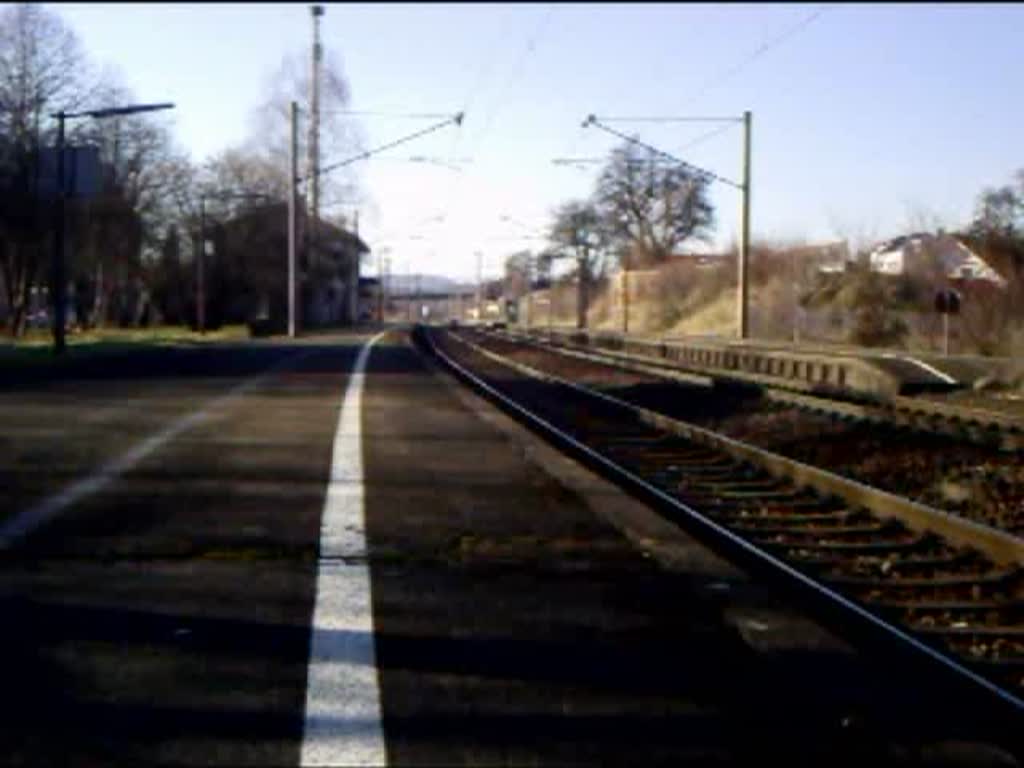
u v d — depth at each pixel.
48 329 81.81
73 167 46.88
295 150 68.88
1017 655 7.90
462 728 5.77
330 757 5.37
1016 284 41.97
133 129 83.06
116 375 33.53
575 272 118.88
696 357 47.97
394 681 6.47
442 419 21.72
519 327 106.19
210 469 14.66
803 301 58.28
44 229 64.12
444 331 94.69
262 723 5.78
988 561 10.64
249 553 9.76
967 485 15.43
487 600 8.37
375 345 59.00
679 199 114.94
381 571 9.23
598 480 14.46
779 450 20.27
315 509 11.95
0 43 63.50
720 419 25.75
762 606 8.42
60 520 11.04
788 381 33.81
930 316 47.66
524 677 6.60
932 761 5.58
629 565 9.71
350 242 120.75
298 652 6.98
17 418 20.84
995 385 28.91
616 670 6.77
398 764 5.31
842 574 10.35
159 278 89.56
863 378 31.56
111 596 8.25
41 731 5.63
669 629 7.71
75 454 15.91
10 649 6.95
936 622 8.77
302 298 88.94
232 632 7.37
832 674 6.85
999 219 42.91
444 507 12.29
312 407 23.73
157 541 10.16
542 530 11.15
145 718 5.82
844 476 17.08
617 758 5.44
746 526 12.48
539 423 20.08
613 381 37.25
